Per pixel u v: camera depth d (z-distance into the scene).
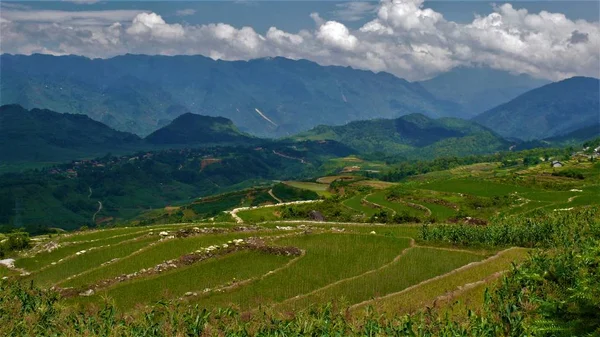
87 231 81.12
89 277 47.19
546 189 135.75
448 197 123.69
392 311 32.28
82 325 31.81
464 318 28.80
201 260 51.38
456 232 61.44
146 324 31.00
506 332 26.66
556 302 22.02
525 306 28.95
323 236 63.69
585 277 21.23
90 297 41.69
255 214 119.44
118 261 52.00
